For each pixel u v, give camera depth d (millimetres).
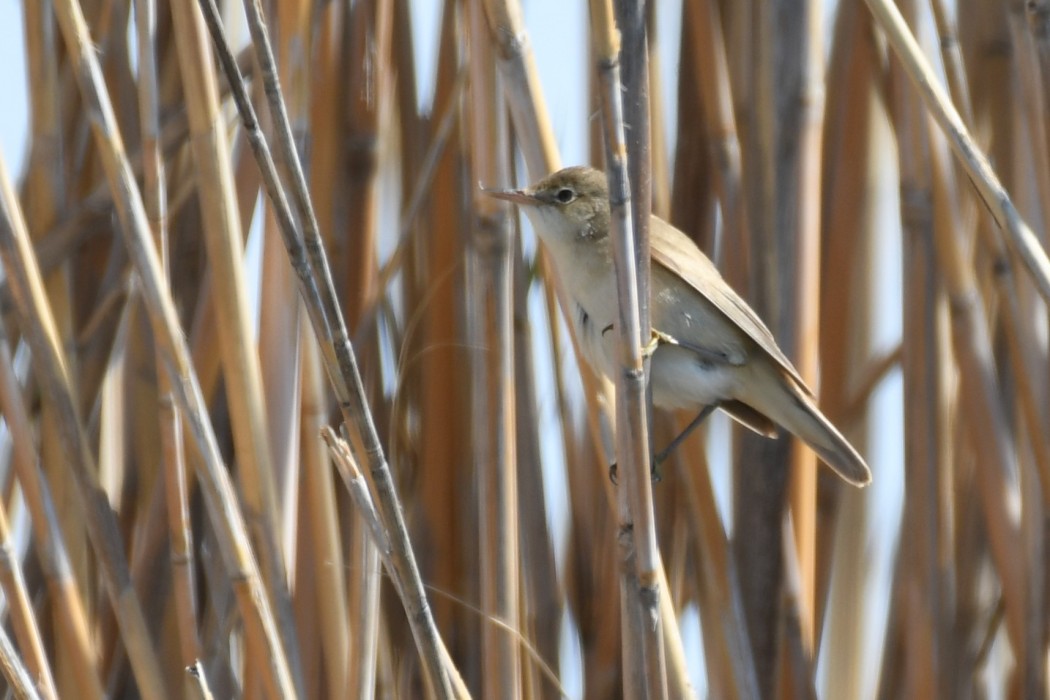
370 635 5547
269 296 6699
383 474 4719
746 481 7551
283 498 6516
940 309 7617
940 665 7332
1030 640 7215
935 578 7438
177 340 5707
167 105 7941
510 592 6320
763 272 7352
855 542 8297
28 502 6301
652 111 7801
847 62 8055
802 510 7387
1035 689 7184
